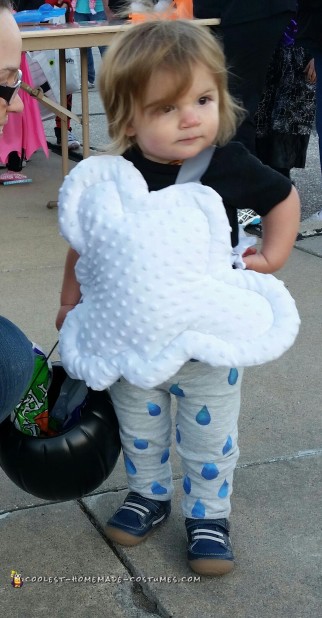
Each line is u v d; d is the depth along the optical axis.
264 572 2.08
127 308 1.80
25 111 5.76
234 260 1.93
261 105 4.73
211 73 1.81
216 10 4.29
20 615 1.96
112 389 2.05
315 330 3.45
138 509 2.18
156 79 1.77
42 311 3.64
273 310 1.87
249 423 2.75
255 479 2.45
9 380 1.79
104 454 2.03
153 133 1.82
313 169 6.11
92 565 2.13
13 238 4.67
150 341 1.80
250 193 1.92
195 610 1.96
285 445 2.63
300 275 4.04
